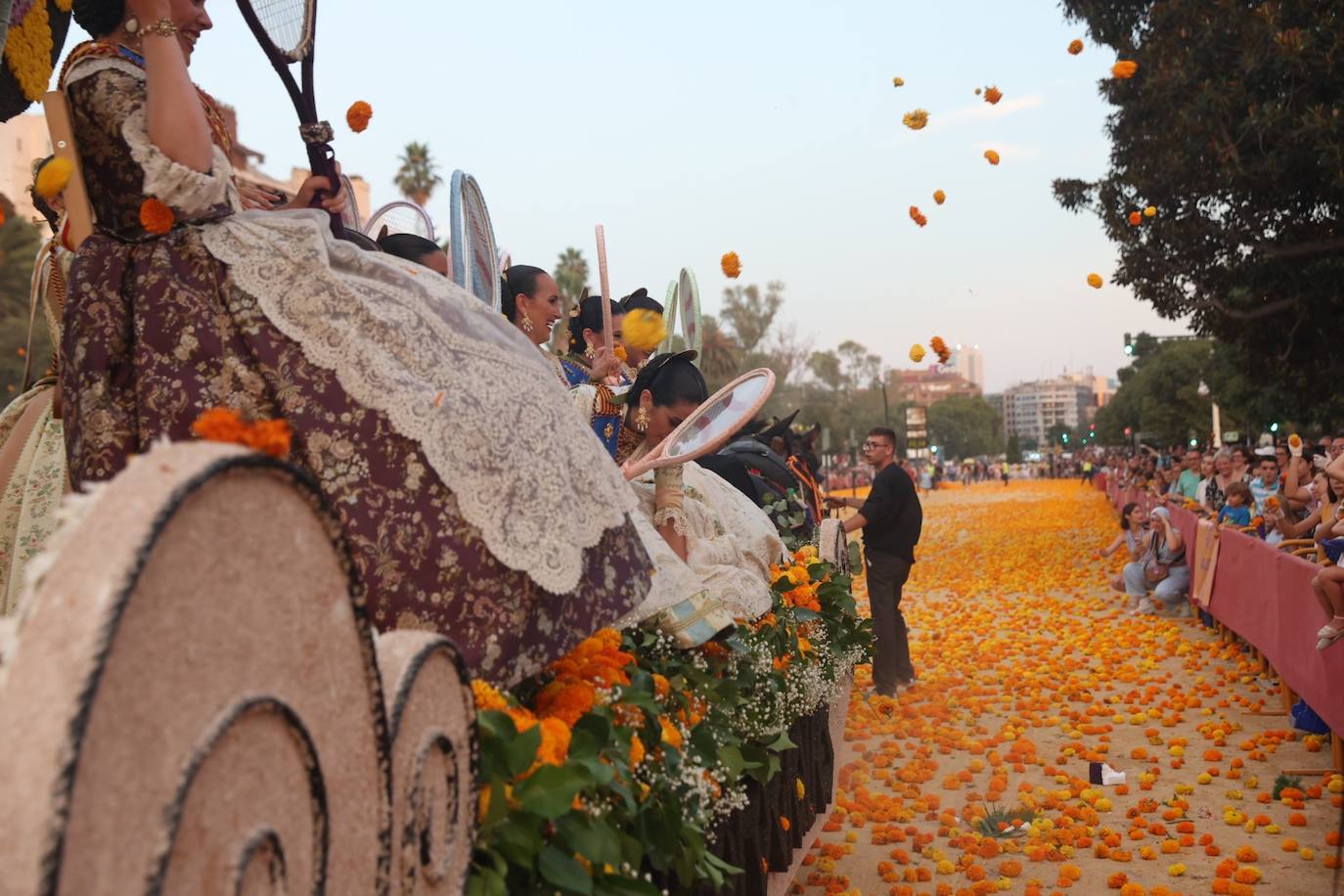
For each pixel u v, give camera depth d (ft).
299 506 3.87
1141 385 286.05
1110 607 53.06
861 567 24.03
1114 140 76.28
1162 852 19.60
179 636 3.32
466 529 7.30
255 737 3.66
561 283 196.54
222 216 8.14
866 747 27.40
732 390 12.68
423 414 7.39
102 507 3.23
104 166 7.96
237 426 3.86
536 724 6.20
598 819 6.61
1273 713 30.19
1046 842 20.13
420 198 155.02
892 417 403.34
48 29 9.65
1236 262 72.74
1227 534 40.37
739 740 10.77
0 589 9.27
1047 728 29.37
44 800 2.84
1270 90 61.82
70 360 7.95
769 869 12.83
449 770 5.10
